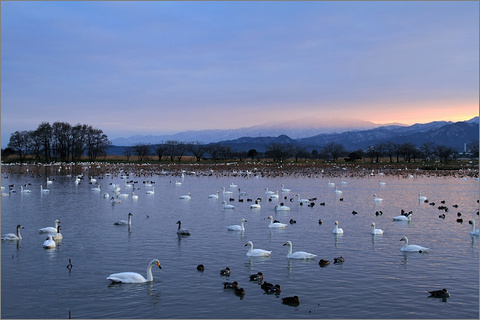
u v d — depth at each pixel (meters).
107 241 53.88
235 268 42.72
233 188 127.19
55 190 117.62
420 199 97.31
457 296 35.66
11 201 93.56
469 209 83.88
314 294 35.94
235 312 32.62
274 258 46.28
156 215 74.94
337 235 58.00
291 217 73.25
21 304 34.19
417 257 46.75
